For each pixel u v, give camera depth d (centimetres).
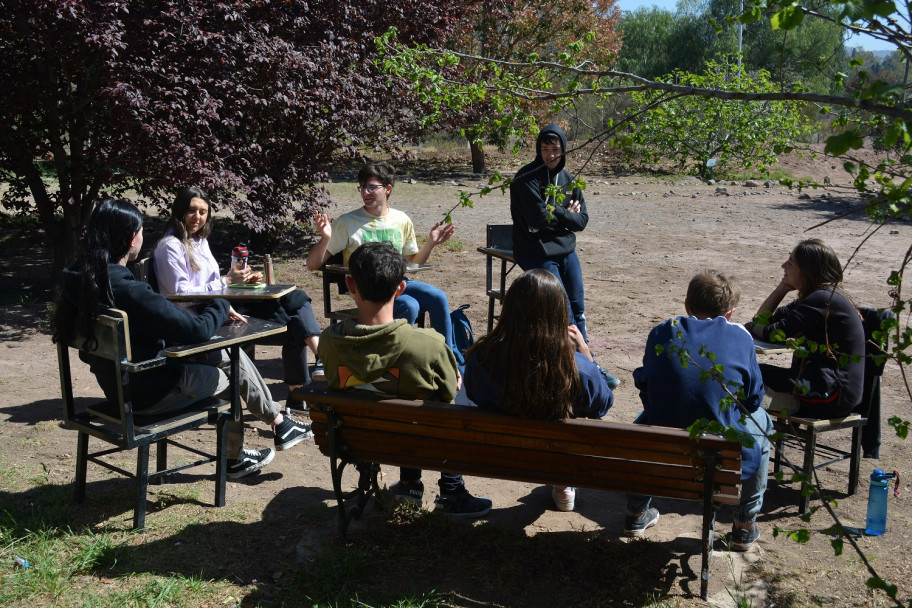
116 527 394
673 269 1088
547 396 325
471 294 940
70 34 743
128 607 326
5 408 564
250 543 383
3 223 1065
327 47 996
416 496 423
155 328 382
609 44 2350
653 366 369
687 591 350
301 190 1093
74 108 856
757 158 493
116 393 398
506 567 364
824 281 427
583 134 2292
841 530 264
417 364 351
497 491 461
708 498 326
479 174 2323
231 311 435
